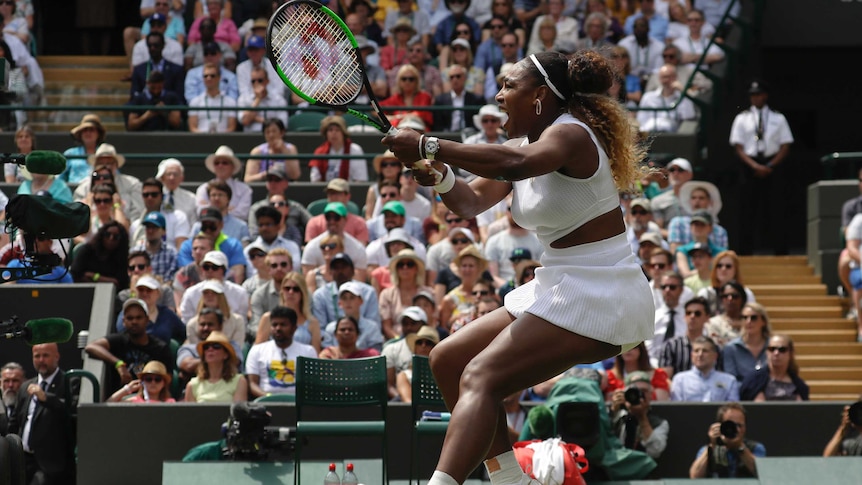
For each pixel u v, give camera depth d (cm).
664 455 1136
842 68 2170
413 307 1243
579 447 955
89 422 1104
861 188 1669
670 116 1925
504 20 1980
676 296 1345
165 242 1473
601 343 512
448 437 499
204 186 1584
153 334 1259
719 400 1192
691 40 1989
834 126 2186
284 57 536
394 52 1973
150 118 1920
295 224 1539
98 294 1316
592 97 524
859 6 2086
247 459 1005
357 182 1739
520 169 488
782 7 2086
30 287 1320
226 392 1168
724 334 1297
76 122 2106
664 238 1583
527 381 511
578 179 506
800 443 1159
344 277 1353
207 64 1917
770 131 1841
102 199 1448
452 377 543
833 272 1697
